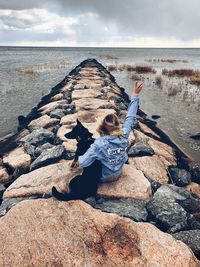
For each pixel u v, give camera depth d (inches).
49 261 149.9
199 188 266.4
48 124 402.6
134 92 208.2
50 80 1027.3
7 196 225.5
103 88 649.6
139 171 237.8
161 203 205.8
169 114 540.4
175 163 315.9
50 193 215.3
